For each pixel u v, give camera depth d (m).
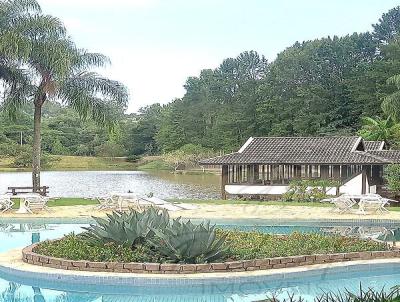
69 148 91.06
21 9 29.02
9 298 10.43
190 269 11.22
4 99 30.11
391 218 20.67
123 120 96.38
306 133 72.19
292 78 76.62
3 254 13.36
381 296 6.40
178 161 79.62
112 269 11.38
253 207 24.69
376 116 64.50
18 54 27.77
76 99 30.45
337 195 30.36
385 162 30.20
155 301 10.34
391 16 80.56
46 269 11.63
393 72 65.44
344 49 75.88
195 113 91.81
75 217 20.92
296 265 11.95
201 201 27.09
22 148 75.19
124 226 12.40
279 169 32.00
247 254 12.02
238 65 105.31
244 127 80.69
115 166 86.69
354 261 12.44
